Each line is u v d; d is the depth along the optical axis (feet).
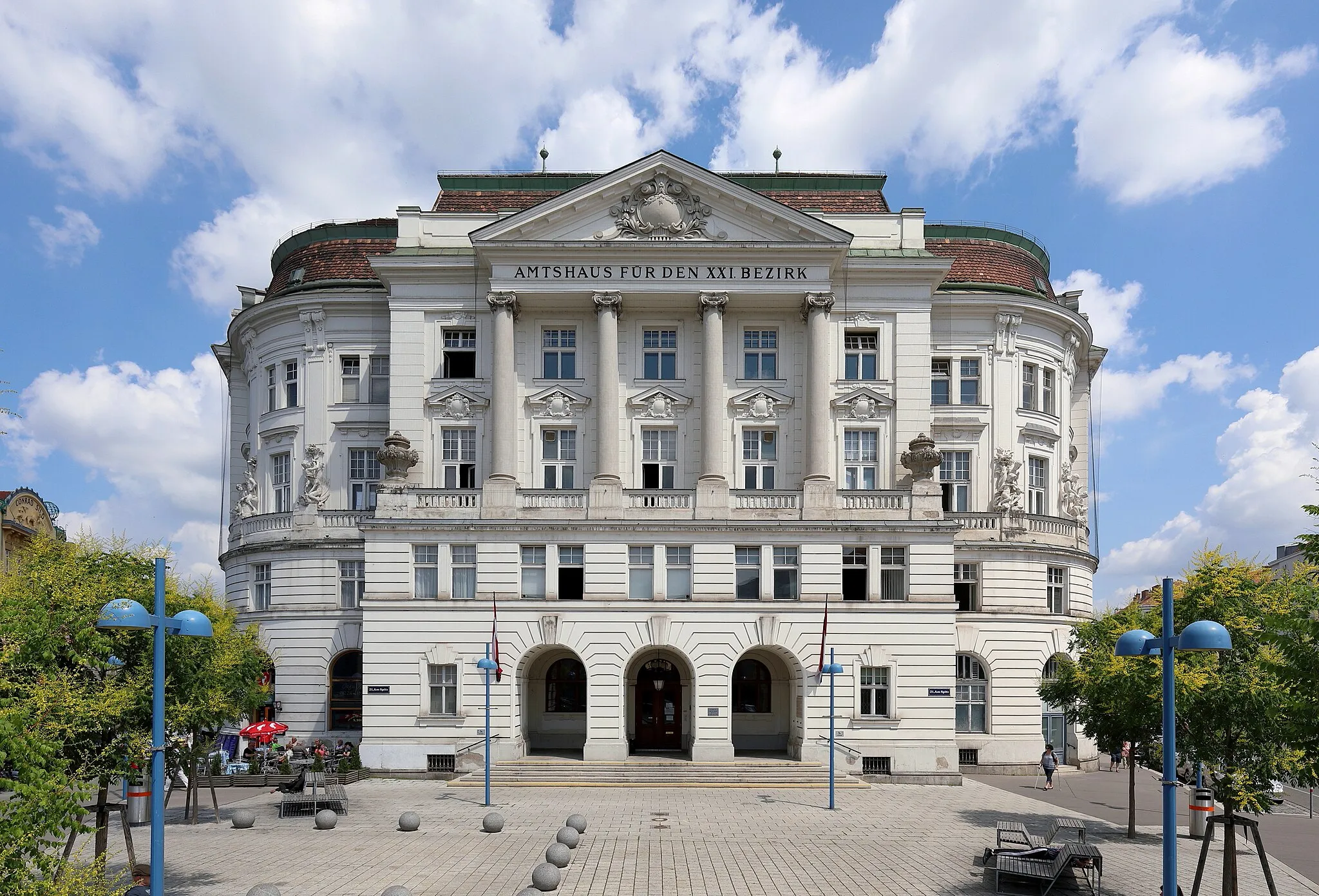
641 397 149.59
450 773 132.36
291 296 165.58
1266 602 72.54
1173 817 53.62
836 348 152.56
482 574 135.54
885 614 134.72
